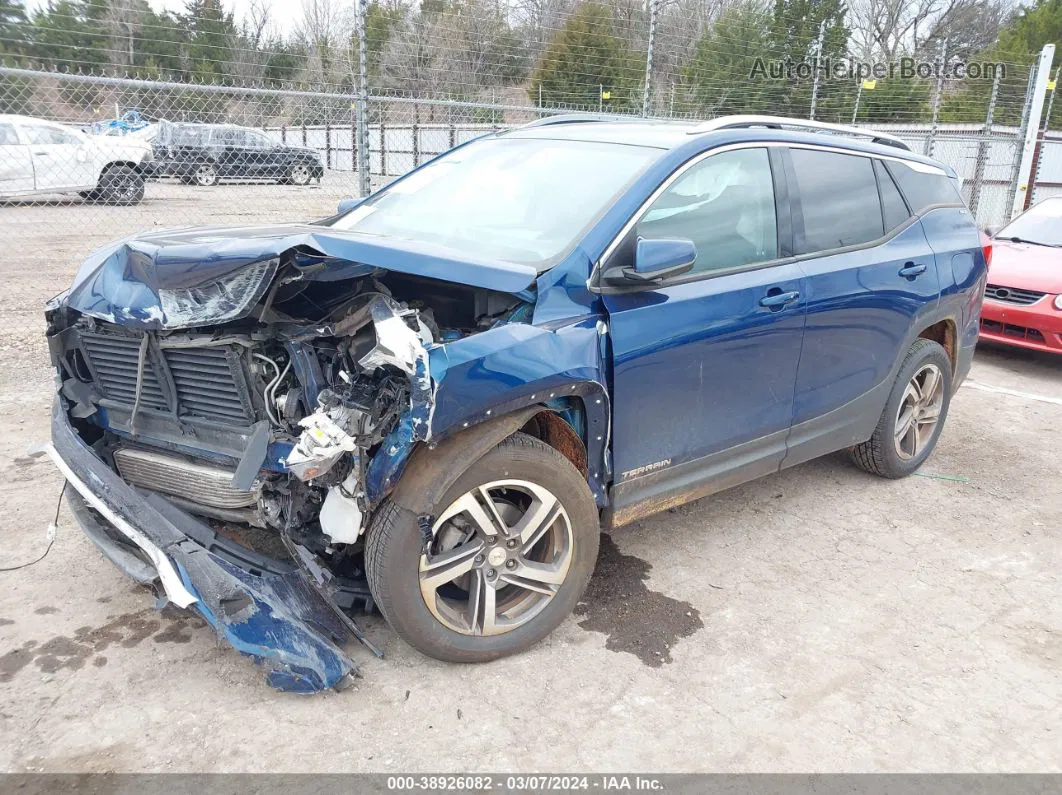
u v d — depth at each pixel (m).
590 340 2.87
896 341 4.29
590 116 4.33
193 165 11.88
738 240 3.48
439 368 2.48
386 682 2.79
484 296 2.97
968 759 2.57
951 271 4.60
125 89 8.17
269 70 9.89
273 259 2.56
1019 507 4.55
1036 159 15.17
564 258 2.93
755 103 13.34
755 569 3.73
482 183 3.72
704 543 3.97
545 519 2.90
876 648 3.15
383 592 2.65
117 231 11.92
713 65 12.53
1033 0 31.70
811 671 2.99
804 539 4.06
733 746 2.58
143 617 3.11
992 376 7.50
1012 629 3.33
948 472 5.05
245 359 2.67
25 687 2.69
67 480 3.01
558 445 3.05
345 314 2.73
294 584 2.86
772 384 3.63
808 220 3.80
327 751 2.46
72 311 3.11
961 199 4.98
